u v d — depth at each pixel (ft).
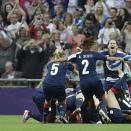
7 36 191.21
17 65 187.83
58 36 189.37
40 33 190.70
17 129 110.83
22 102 176.55
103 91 129.59
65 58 131.44
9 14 205.98
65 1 221.87
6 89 176.65
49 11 217.97
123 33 194.18
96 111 132.46
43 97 135.74
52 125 123.54
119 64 139.54
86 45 130.21
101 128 113.39
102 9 205.98
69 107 136.05
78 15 204.64
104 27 195.62
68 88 139.95
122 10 204.44
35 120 147.74
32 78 185.06
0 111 177.17
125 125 123.24
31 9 213.66
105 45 188.85
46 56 185.26
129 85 147.13
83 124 127.24
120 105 135.74
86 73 128.88
